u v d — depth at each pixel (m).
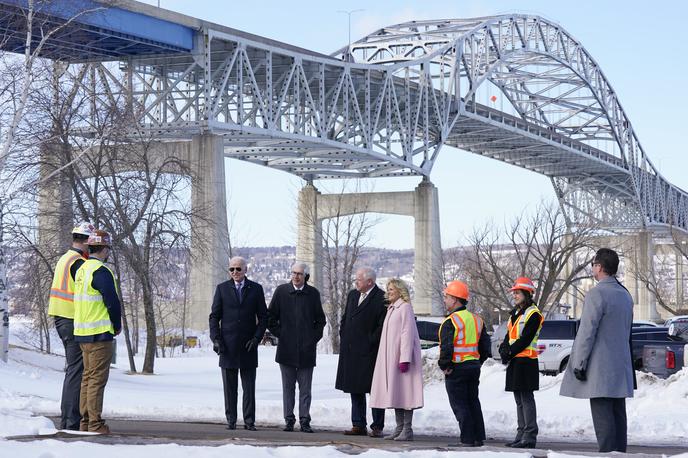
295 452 10.85
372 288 17.08
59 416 19.08
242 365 17.27
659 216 153.88
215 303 17.36
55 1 37.84
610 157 139.12
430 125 97.00
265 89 77.19
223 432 16.72
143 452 10.48
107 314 14.19
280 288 17.77
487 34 102.44
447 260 111.44
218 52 68.12
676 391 24.52
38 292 47.06
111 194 42.31
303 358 17.61
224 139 74.12
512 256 88.88
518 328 15.88
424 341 56.44
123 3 54.50
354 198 96.19
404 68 90.94
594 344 12.55
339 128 83.75
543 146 121.00
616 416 12.76
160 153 54.94
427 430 18.88
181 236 44.25
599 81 129.12
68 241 43.38
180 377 40.91
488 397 28.14
